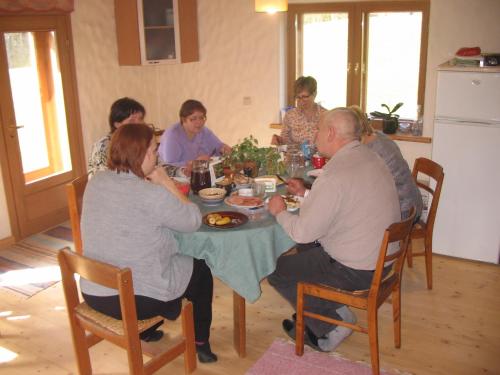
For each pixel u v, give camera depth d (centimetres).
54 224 445
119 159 209
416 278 345
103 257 213
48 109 428
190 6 478
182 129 352
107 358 269
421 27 420
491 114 336
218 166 303
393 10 425
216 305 317
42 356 273
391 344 277
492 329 290
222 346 277
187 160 352
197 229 229
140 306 217
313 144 356
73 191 270
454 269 357
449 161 356
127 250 211
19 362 268
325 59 466
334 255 246
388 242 220
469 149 348
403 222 225
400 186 296
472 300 319
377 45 442
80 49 446
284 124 395
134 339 206
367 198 231
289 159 311
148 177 232
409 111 447
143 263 214
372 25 439
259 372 255
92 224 213
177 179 292
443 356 267
